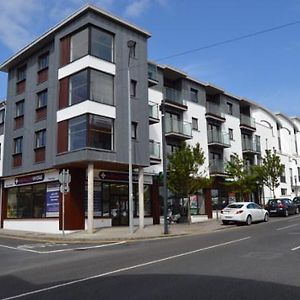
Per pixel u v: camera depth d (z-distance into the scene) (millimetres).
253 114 45219
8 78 30031
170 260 10883
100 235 20078
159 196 28188
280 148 50500
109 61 23562
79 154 21609
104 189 24828
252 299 6539
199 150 27500
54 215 23984
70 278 8930
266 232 18594
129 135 21406
